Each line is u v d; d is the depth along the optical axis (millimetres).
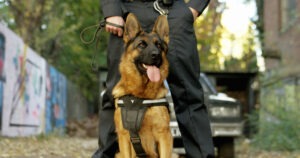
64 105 20891
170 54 4551
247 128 14500
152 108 4391
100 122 4984
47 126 16875
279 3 16562
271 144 11039
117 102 4500
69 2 23047
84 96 26219
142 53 4391
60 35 19500
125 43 4578
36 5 16422
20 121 12742
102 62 24531
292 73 12406
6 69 11289
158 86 4434
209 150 4574
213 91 9805
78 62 24328
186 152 4672
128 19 4555
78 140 15008
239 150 11086
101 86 11219
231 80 17938
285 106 12633
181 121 4625
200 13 4707
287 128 11125
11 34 11750
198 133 4605
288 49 14195
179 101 4617
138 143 4438
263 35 14312
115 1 4613
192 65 4609
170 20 4613
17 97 12406
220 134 9039
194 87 4641
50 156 8461
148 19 4691
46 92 16688
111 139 4918
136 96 4406
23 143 10367
